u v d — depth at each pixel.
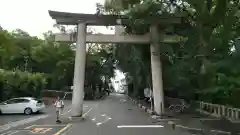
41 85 40.88
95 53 68.62
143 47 28.56
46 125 18.09
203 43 18.38
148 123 19.05
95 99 68.19
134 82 52.88
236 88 18.30
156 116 22.05
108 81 111.81
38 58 61.47
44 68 64.06
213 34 18.08
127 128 16.41
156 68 23.30
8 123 19.31
